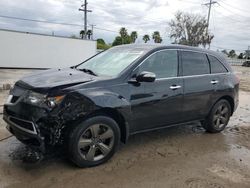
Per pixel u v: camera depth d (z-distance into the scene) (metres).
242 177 4.02
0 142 4.73
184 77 5.09
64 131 3.73
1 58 26.03
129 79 4.30
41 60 28.61
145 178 3.81
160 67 4.78
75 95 3.71
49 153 4.33
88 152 3.95
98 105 3.84
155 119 4.70
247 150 5.14
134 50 4.93
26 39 27.25
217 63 5.89
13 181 3.51
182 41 53.56
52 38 28.94
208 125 5.87
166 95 4.74
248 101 11.06
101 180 3.68
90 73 4.53
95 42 32.41
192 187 3.64
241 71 36.66
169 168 4.16
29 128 3.66
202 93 5.38
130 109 4.27
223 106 6.03
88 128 3.88
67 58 30.42
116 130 4.18
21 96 3.82
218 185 3.74
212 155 4.77
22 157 4.18
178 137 5.61
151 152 4.73
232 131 6.34
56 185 3.48
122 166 4.13
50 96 3.60
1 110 6.95
